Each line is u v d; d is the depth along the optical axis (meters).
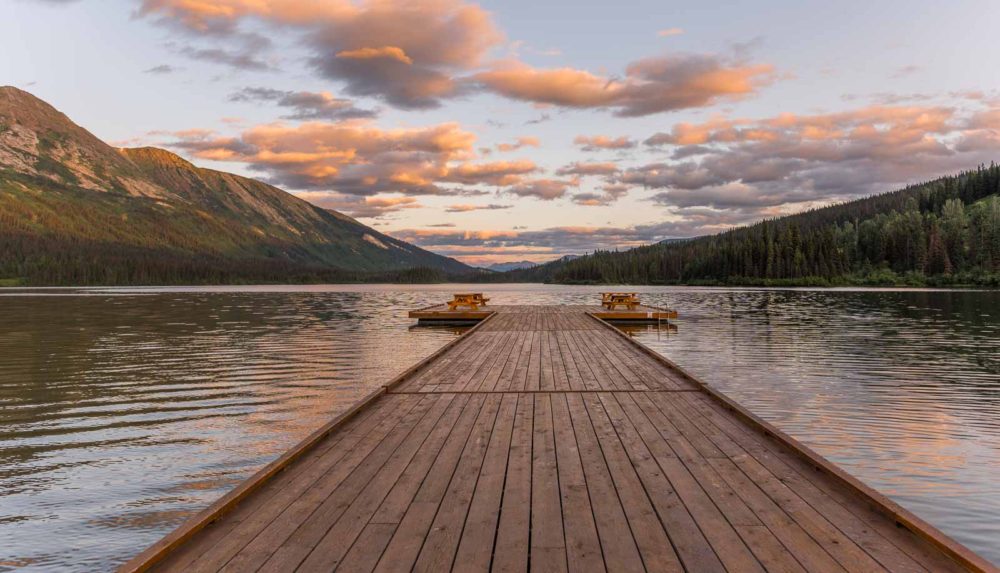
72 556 4.95
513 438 5.98
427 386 8.87
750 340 19.08
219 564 3.28
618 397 8.01
